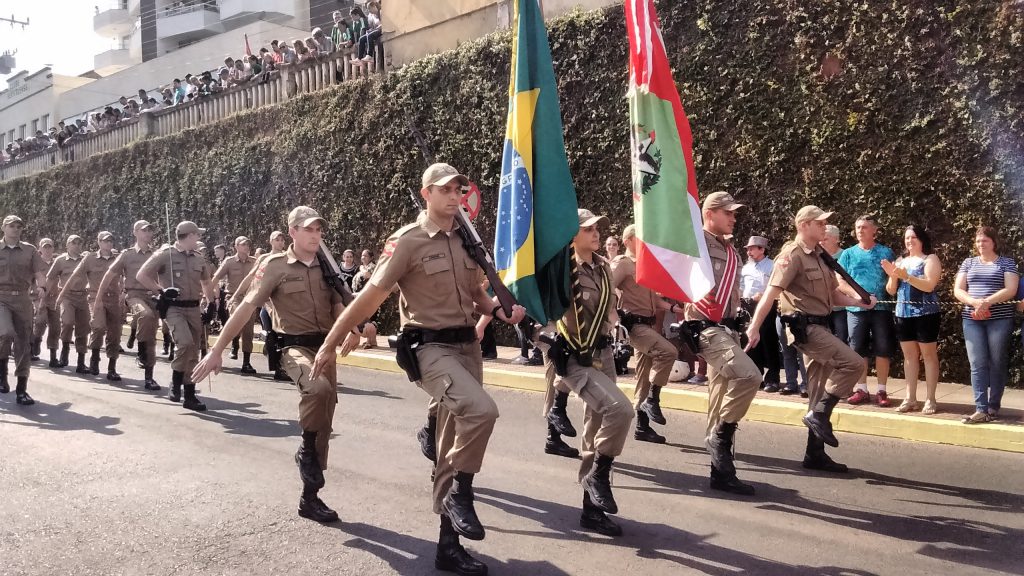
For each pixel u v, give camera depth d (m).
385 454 6.62
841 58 9.78
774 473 5.95
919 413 7.37
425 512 5.10
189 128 22.44
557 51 12.94
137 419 8.16
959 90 8.89
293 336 5.20
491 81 14.20
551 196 4.82
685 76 11.22
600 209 12.48
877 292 7.91
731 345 5.50
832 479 5.78
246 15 34.94
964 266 7.18
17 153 32.62
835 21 9.80
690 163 5.95
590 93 12.56
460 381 3.96
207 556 4.34
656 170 5.89
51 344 12.47
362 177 17.03
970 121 8.82
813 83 10.01
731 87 10.78
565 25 12.83
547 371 6.60
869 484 5.63
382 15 16.70
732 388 5.41
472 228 4.36
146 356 10.27
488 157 14.20
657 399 7.38
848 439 7.07
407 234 4.12
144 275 8.95
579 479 4.80
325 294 5.28
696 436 7.29
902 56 9.30
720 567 4.11
